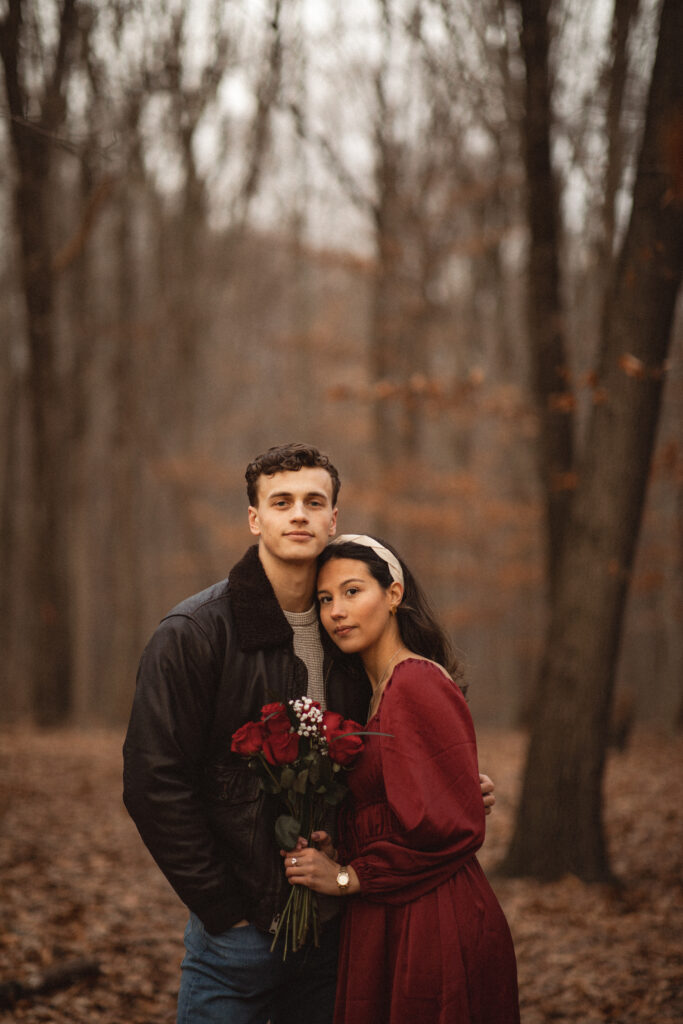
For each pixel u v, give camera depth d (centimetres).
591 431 543
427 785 220
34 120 493
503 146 1156
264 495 230
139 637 1672
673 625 1706
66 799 734
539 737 559
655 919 479
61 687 1264
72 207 1365
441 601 1705
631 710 1024
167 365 1738
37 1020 344
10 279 1585
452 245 1474
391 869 220
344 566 238
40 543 1253
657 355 519
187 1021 224
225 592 235
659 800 750
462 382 751
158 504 2230
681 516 1165
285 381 2156
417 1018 214
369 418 1770
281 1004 241
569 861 545
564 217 1095
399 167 1461
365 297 2088
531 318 699
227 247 1720
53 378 1191
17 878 514
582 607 546
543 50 651
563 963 428
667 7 486
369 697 249
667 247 502
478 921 223
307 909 220
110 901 498
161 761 213
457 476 1435
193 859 213
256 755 220
